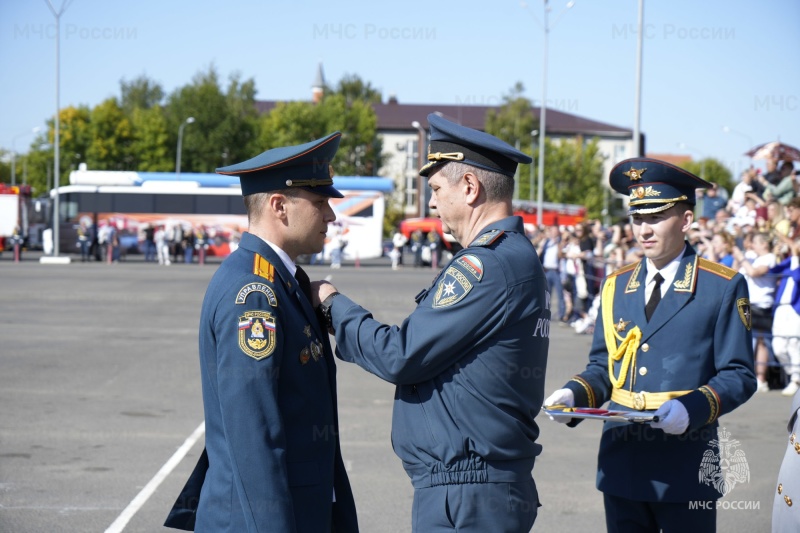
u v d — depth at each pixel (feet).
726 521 19.71
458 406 10.15
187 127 215.31
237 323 9.77
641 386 12.49
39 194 242.58
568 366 39.58
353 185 133.49
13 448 24.41
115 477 21.83
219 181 132.67
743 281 12.51
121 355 41.11
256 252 10.33
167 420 27.94
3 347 43.14
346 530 10.99
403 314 59.26
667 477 12.14
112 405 30.07
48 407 29.63
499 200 10.68
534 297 10.37
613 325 13.01
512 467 10.29
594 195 233.14
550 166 234.99
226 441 9.80
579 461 24.36
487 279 10.07
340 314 10.66
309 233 10.68
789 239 36.42
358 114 232.73
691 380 12.28
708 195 62.44
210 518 9.95
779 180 55.77
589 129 308.19
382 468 23.09
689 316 12.40
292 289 10.42
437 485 10.25
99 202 132.46
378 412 29.68
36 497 20.20
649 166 12.53
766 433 27.78
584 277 55.93
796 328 34.91
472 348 10.16
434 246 127.03
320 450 10.40
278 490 9.59
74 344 44.57
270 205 10.57
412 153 303.48
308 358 10.32
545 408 11.72
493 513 10.11
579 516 19.66
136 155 211.82
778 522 10.68
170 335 48.47
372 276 101.91
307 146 10.58
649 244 12.75
